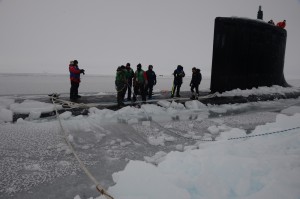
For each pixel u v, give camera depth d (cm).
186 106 1030
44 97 1095
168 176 406
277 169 414
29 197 391
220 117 923
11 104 866
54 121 763
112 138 657
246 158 447
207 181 389
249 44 1300
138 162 433
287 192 347
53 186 423
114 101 1045
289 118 712
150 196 365
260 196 346
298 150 499
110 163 512
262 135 620
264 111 1052
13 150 554
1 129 679
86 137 653
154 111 926
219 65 1292
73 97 1090
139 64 1057
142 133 707
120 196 363
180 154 492
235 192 375
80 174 465
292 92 1507
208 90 1530
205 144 597
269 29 1349
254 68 1370
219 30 1268
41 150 560
